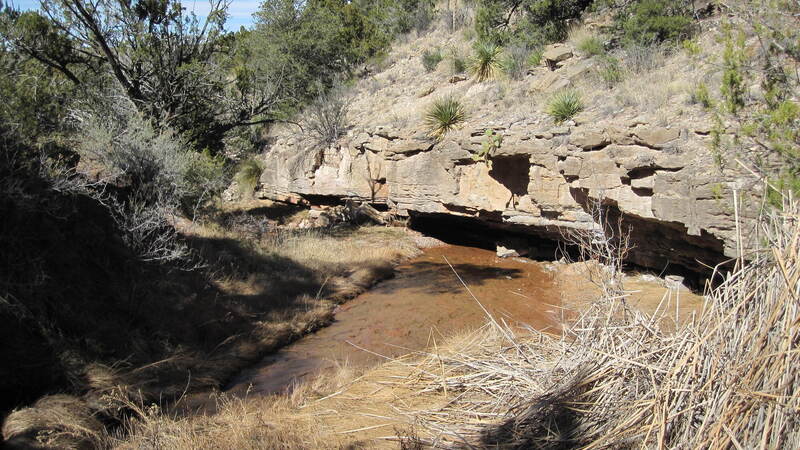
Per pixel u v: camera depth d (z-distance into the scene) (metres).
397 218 19.31
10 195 6.82
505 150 14.37
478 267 14.59
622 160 11.20
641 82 13.66
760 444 2.88
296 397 6.47
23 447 5.23
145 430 5.62
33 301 6.92
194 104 16.59
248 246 13.32
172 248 10.21
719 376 3.35
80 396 6.41
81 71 16.11
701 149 9.93
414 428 5.12
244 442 5.06
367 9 35.53
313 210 21.59
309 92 24.28
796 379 2.93
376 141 19.31
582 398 4.50
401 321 10.30
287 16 27.77
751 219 8.27
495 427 4.72
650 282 11.47
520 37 20.70
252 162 24.52
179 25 15.84
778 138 6.02
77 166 9.16
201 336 8.94
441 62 23.38
